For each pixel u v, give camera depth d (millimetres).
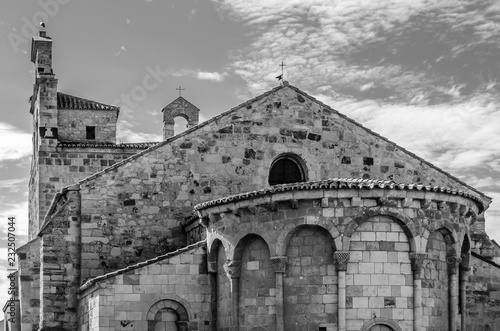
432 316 44250
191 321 46875
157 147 53781
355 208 43375
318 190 43344
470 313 52219
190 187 53719
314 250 43688
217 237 46562
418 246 43750
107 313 46000
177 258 47250
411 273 43781
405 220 43656
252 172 54250
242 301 45188
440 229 44969
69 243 52344
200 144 54062
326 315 43125
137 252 52812
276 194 43906
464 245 46812
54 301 51812
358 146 55594
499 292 52812
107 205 52906
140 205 53188
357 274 43250
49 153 68375
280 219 44031
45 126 69062
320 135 55219
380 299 43250
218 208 46312
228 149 54250
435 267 44750
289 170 55375
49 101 70125
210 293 47281
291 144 54750
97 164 68812
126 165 53344
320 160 54938
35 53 74000
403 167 56188
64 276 52031
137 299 46438
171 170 53688
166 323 46812
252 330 44594
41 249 52688
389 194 43406
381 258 43469
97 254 52344
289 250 44094
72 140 74000
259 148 54469
